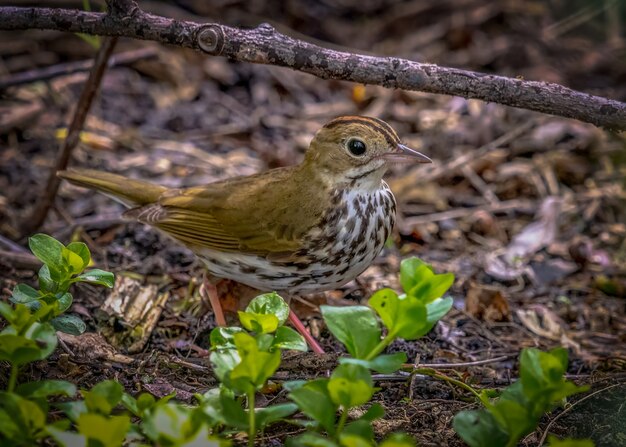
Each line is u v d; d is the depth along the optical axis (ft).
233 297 39.63
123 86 55.67
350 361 24.94
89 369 32.99
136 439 27.09
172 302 39.70
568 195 48.91
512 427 24.43
